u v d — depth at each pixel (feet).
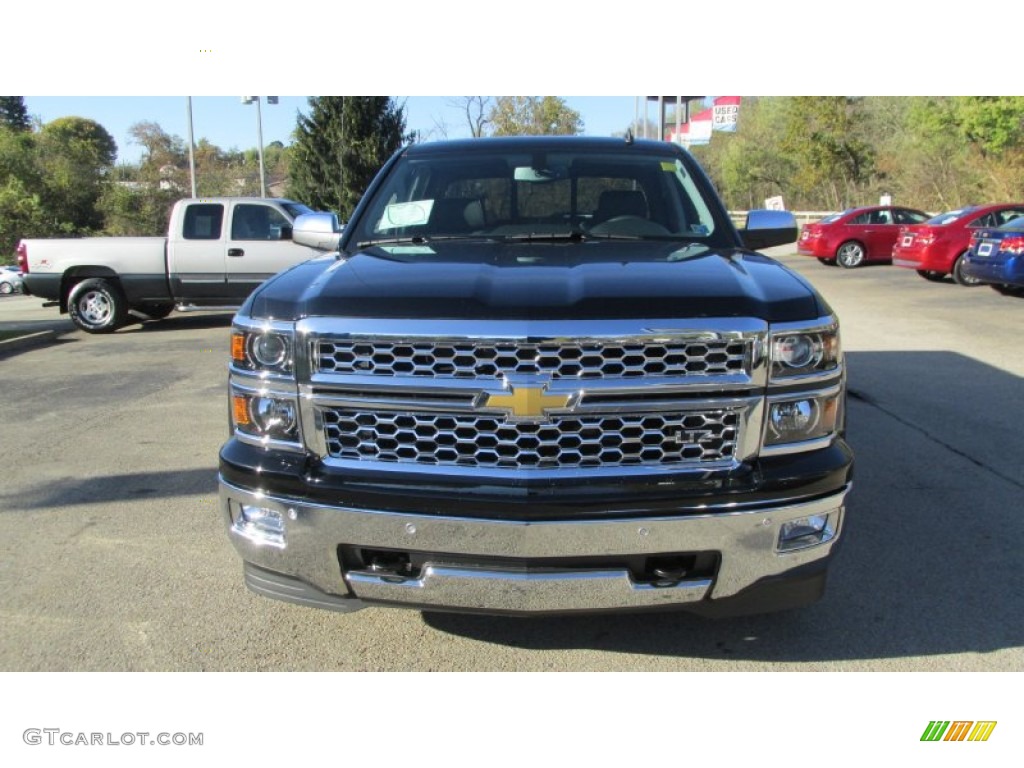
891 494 14.89
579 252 10.35
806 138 137.59
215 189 183.42
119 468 16.96
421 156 13.46
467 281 8.54
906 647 9.89
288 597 8.84
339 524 8.15
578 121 122.31
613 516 7.76
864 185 141.69
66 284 38.34
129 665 9.56
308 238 13.56
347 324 8.05
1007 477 15.74
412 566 8.23
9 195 158.71
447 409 7.94
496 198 12.39
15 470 16.88
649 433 7.98
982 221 49.32
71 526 13.76
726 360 7.97
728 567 8.10
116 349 33.60
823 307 8.58
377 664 9.62
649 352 7.88
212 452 18.02
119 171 194.80
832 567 11.99
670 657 9.75
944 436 18.35
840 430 8.72
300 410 8.32
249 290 38.75
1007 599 10.98
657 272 8.91
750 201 181.78
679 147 13.87
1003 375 24.36
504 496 7.79
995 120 103.24
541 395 7.79
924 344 29.58
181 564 12.23
